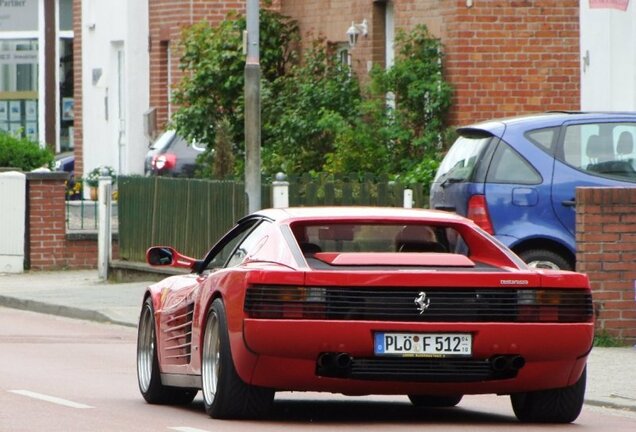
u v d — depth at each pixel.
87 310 41.19
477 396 26.17
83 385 26.38
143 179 48.25
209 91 54.56
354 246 22.00
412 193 40.31
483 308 20.55
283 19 56.78
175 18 64.25
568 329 20.72
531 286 20.70
